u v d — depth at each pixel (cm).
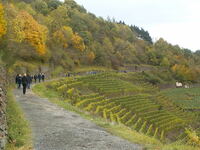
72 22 16588
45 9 15988
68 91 5766
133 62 18000
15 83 4988
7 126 1705
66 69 11312
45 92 4441
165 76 16412
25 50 8325
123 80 12181
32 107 2841
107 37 19075
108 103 6362
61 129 1984
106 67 15100
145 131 5894
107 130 2067
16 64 6738
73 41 13675
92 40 16638
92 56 14225
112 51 16950
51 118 2383
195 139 2192
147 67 17962
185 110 10525
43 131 1888
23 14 9150
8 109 2311
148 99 9344
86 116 2692
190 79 18350
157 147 1675
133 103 7706
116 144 1675
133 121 6072
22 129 1848
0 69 2823
